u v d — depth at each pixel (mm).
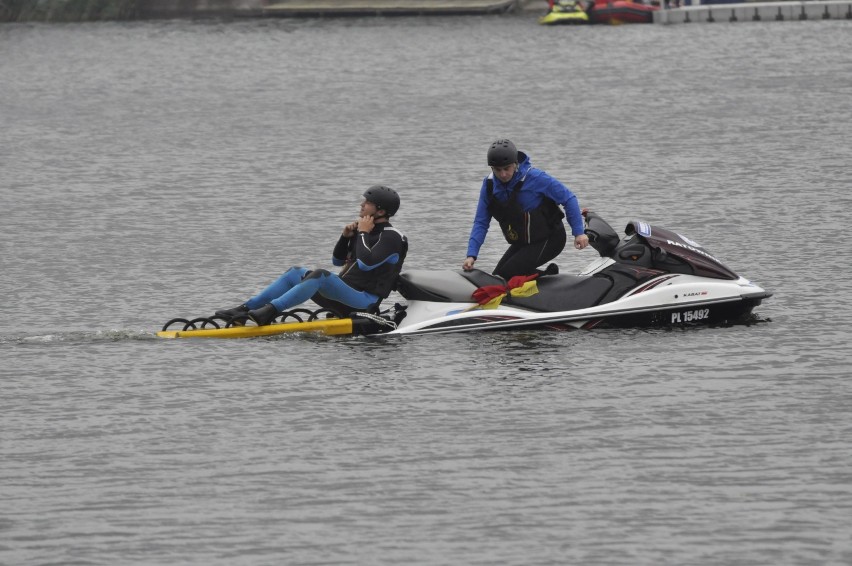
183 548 29641
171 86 180750
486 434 36500
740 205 75125
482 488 32688
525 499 31969
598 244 48500
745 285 48625
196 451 35531
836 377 41062
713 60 191750
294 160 102438
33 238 70375
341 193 84812
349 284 47812
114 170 99500
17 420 38156
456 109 140000
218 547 29656
